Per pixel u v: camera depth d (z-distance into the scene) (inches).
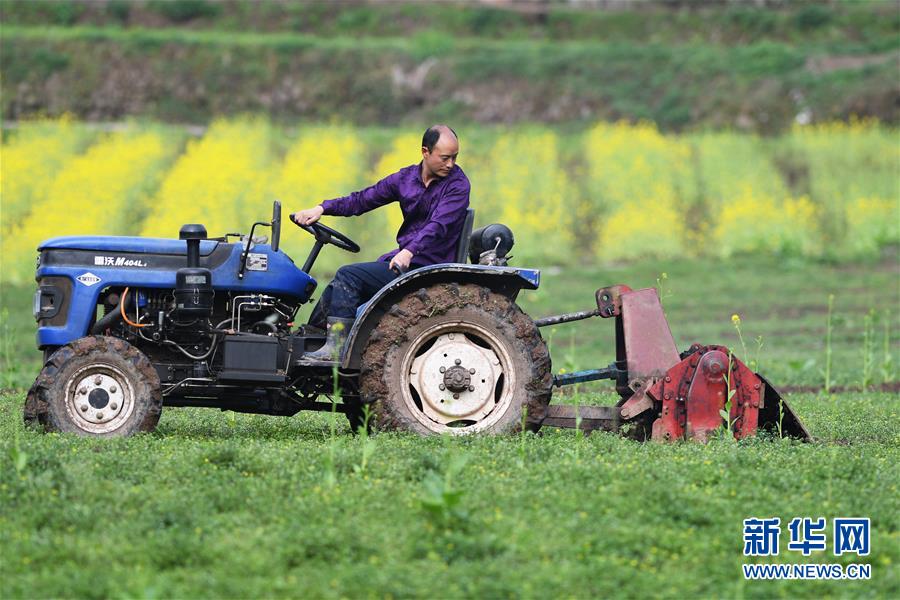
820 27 5561.0
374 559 661.3
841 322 1681.8
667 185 3767.2
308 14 5871.1
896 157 4133.9
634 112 4842.5
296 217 1079.0
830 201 3710.6
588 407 1048.2
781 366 1893.5
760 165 4020.7
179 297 1020.5
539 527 712.4
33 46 5142.7
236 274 1051.3
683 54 5216.5
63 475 784.3
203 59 5167.3
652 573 655.8
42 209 3191.4
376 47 5315.0
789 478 830.5
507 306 1034.1
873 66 4909.0
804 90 4815.5
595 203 3651.6
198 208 3115.2
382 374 1015.0
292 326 1099.3
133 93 5002.5
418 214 1080.2
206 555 665.6
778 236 3292.3
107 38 5231.3
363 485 788.6
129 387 995.9
